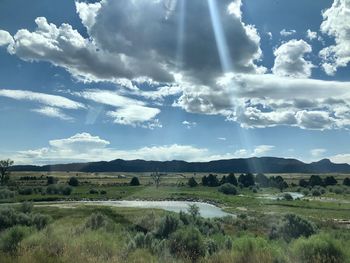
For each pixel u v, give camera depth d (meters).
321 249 15.16
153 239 18.84
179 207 104.38
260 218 61.19
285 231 30.12
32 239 16.53
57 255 13.19
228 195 164.12
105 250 15.91
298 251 15.27
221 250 16.64
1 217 27.98
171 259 14.72
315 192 166.50
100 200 142.62
